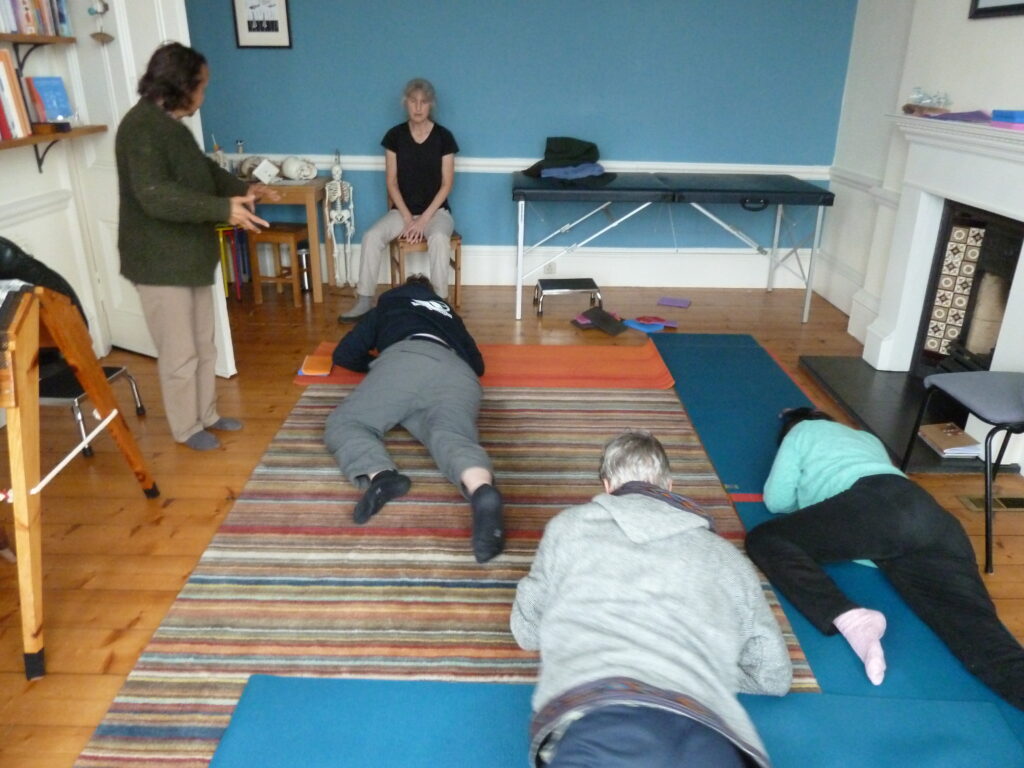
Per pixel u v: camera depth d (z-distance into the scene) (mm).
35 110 3115
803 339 4281
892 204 3998
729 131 4941
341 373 3633
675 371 3721
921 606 2039
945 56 3502
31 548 1812
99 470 2818
